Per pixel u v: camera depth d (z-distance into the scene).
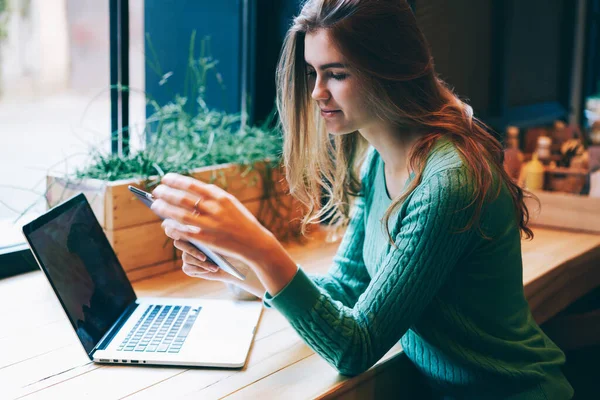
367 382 1.19
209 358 1.17
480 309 1.15
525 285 1.63
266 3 2.25
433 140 1.10
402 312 1.05
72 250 1.29
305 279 1.06
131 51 1.92
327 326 1.04
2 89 8.45
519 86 3.15
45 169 1.70
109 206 1.57
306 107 1.26
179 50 2.25
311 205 1.39
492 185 1.10
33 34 6.82
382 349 1.06
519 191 1.21
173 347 1.21
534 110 3.26
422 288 1.04
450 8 2.48
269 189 1.98
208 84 2.30
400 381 1.29
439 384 1.21
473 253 1.12
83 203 1.44
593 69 3.88
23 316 1.37
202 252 1.13
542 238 2.13
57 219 1.28
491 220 1.10
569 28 3.53
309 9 1.11
